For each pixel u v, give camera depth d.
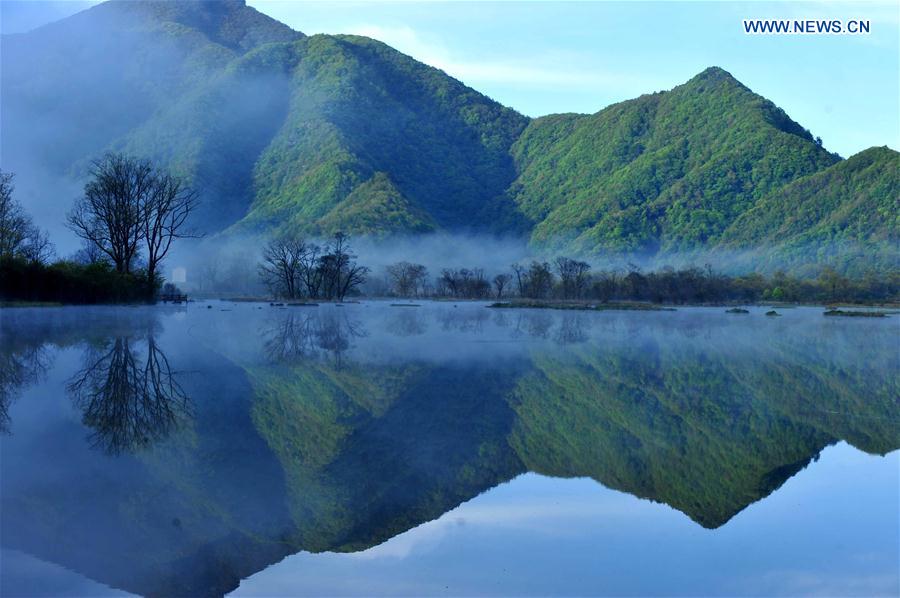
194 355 22.45
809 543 7.82
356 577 6.85
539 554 7.45
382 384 17.19
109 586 6.46
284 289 103.75
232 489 9.11
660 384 18.05
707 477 10.16
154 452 10.58
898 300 102.81
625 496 9.34
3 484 8.93
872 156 195.75
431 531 8.04
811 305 93.25
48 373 18.05
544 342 28.84
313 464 10.32
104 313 45.84
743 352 26.22
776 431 12.98
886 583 6.84
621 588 6.73
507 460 10.80
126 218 63.09
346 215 195.00
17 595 6.21
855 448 11.85
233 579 6.71
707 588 6.70
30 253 60.84
